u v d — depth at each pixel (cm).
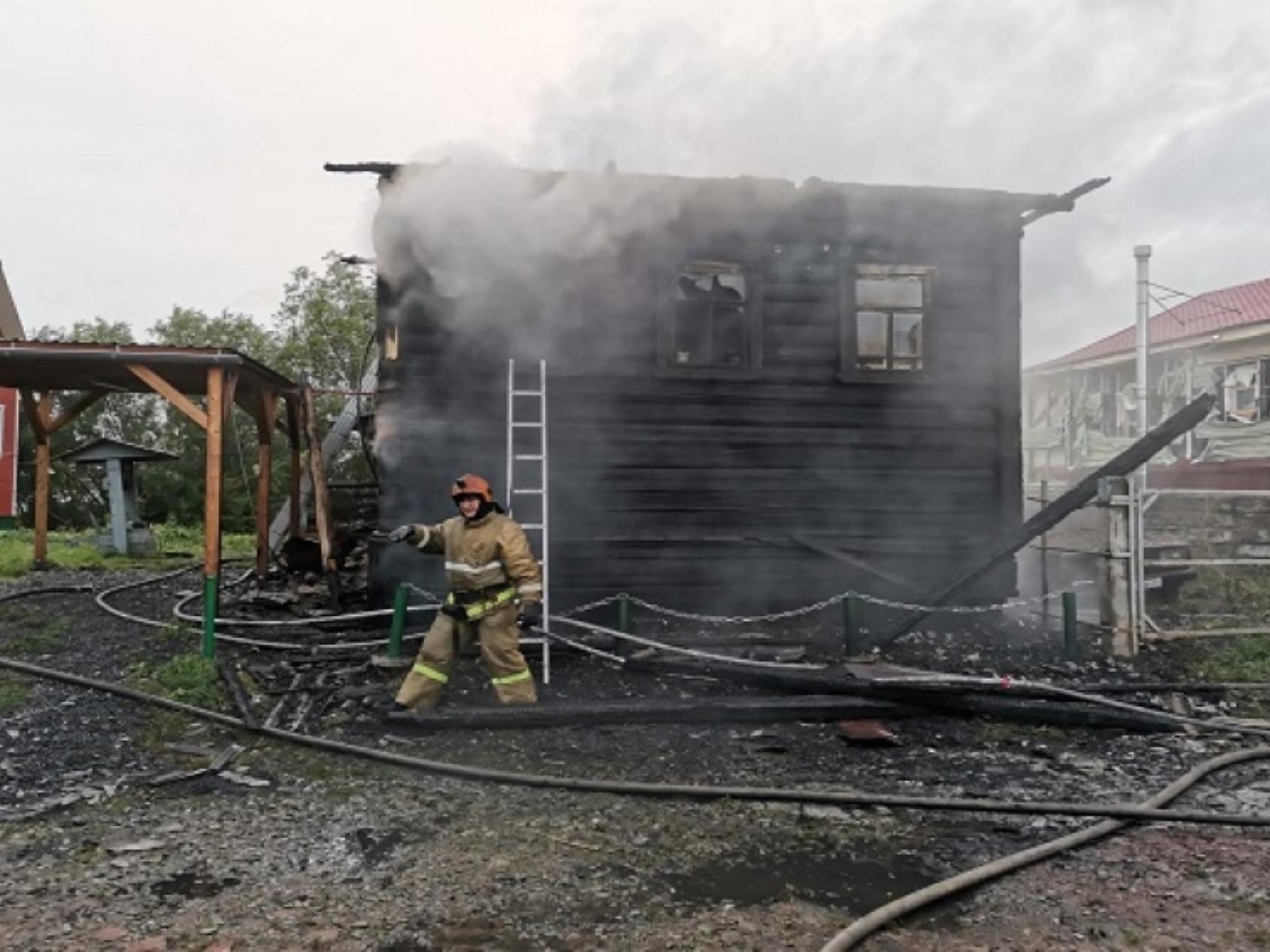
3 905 356
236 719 597
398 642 716
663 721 623
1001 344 945
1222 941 337
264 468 1071
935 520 929
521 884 382
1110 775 537
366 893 372
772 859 414
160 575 1236
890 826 455
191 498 2841
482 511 621
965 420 938
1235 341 1741
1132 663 786
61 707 614
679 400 891
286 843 422
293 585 1066
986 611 909
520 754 558
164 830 435
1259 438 1617
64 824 441
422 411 851
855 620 760
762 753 570
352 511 1252
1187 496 1202
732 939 338
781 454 906
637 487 883
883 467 923
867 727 613
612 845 425
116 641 787
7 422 2055
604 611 873
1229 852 422
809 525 908
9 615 894
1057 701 652
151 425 2916
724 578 892
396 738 584
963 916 358
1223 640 844
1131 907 366
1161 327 2211
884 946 332
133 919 346
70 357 756
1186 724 624
